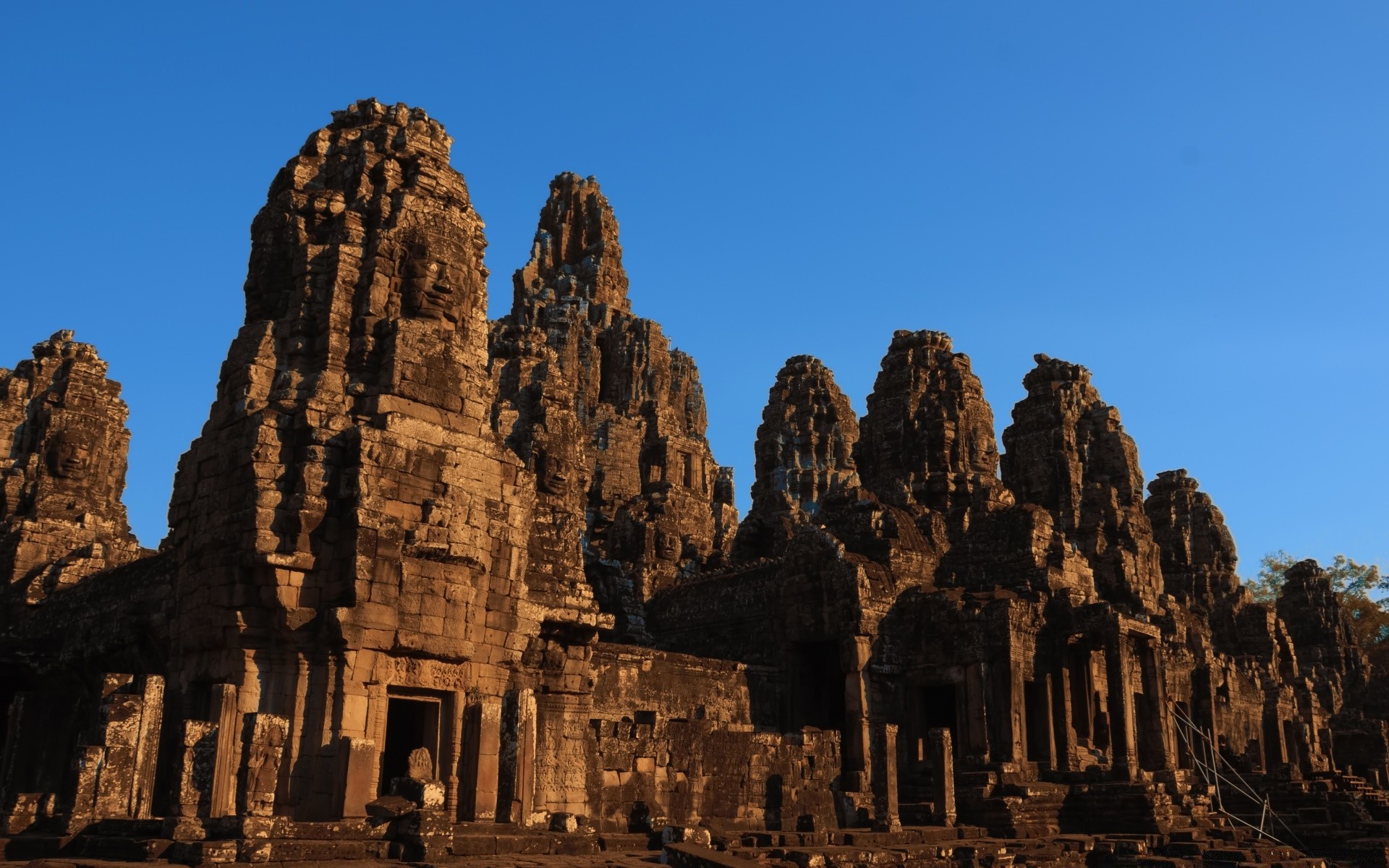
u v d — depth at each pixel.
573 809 31.47
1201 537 96.62
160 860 19.73
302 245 31.12
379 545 27.47
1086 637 48.09
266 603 26.91
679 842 26.70
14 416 55.41
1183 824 43.16
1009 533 51.25
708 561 64.75
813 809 38.31
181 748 22.36
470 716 27.98
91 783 22.47
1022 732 44.78
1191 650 64.12
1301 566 98.56
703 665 44.25
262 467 27.56
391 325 29.95
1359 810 48.44
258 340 29.70
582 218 110.19
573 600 33.59
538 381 50.47
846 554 47.53
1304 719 73.88
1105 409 82.56
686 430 103.19
